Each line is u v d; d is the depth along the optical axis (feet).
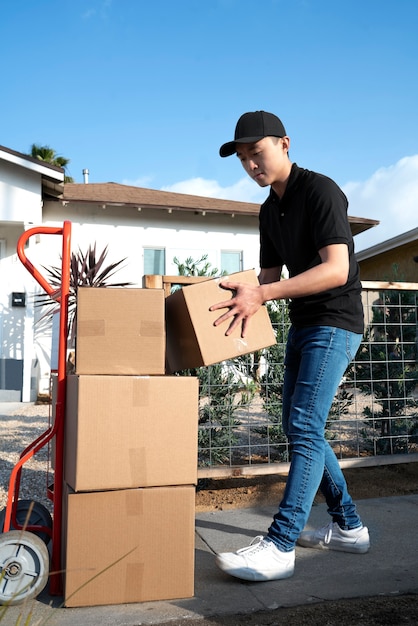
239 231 40.04
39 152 69.21
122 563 7.00
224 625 6.46
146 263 38.55
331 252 7.65
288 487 7.98
